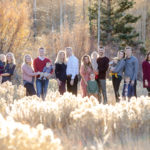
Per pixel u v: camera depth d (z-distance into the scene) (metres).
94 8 76.00
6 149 7.13
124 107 12.02
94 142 9.78
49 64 20.59
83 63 20.92
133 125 11.28
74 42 52.16
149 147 9.14
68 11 117.31
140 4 110.25
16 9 40.69
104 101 20.75
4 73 20.98
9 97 16.56
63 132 11.28
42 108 12.53
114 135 10.80
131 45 72.06
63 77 20.53
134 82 19.91
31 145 7.35
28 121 12.19
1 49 37.78
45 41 52.44
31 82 20.12
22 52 39.09
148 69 20.44
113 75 20.30
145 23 108.69
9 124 8.34
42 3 121.06
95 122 10.71
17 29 39.00
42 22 112.06
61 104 13.03
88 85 20.33
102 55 20.92
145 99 13.39
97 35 72.00
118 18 72.62
